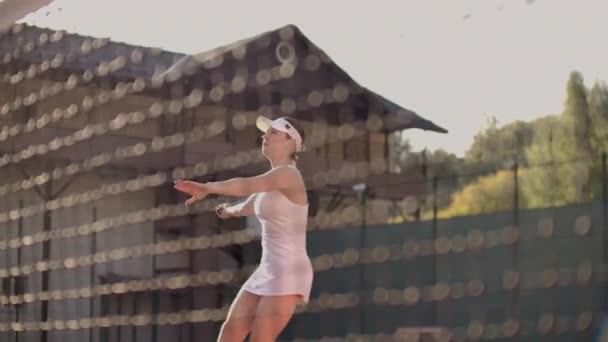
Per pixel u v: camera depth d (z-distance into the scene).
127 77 12.05
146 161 17.53
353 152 17.42
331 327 16.09
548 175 18.44
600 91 18.45
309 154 16.50
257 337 5.97
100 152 17.03
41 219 16.23
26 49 7.67
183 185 5.59
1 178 15.80
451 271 16.41
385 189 20.16
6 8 6.20
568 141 18.61
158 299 16.73
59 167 16.53
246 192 5.76
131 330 16.98
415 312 16.06
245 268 16.44
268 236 6.05
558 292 13.57
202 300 16.53
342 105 9.52
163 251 7.54
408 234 17.89
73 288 17.50
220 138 14.89
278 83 10.84
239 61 10.55
